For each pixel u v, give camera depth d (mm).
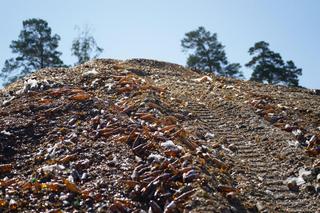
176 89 14695
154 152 8273
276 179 8680
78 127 9516
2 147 8711
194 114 11734
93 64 16750
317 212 7629
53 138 9070
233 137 10633
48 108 10469
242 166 8977
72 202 6977
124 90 11914
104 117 9867
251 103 13148
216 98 13602
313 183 8555
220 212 6652
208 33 39344
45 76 13633
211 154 8977
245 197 7621
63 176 7641
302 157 9508
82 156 8312
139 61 20641
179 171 7578
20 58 34219
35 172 7848
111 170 7828
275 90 17922
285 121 11812
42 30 34500
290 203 7859
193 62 38812
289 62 36844
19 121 9789
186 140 9180
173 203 6695
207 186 7336
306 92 19016
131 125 9453
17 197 7047
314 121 12047
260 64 36656
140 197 7109
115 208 6770
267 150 9977
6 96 11922
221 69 39000
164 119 10180
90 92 11711
